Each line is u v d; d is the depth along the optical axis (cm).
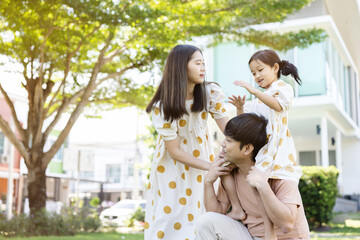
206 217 237
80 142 3139
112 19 677
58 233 848
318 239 661
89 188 3100
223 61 1241
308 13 1335
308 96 1162
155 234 287
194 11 791
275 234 219
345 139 1633
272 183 229
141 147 2753
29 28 752
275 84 248
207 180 245
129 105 1058
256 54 268
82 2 665
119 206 1491
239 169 240
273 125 241
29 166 855
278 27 1188
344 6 1370
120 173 3034
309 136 1522
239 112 272
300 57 1184
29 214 848
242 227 235
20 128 868
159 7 786
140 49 841
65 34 784
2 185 1781
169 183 292
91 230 941
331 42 1264
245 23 842
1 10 693
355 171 1609
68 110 1056
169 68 281
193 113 292
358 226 898
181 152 280
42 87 865
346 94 1566
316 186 853
